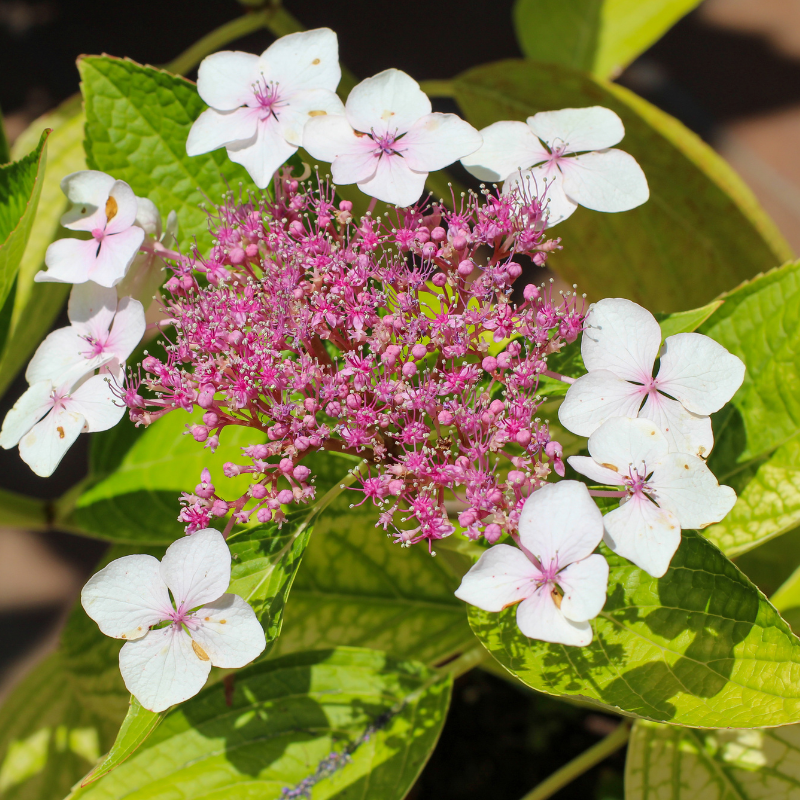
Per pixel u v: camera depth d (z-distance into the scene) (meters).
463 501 0.50
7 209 0.53
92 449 0.57
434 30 1.62
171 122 0.54
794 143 1.42
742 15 1.63
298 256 0.50
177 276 0.52
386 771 0.53
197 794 0.53
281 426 0.50
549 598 0.48
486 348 0.51
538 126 0.52
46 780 0.60
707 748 0.56
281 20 0.61
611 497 0.50
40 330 0.61
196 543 0.48
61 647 0.60
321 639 0.59
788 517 0.54
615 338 0.50
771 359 0.55
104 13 1.70
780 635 0.49
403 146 0.51
